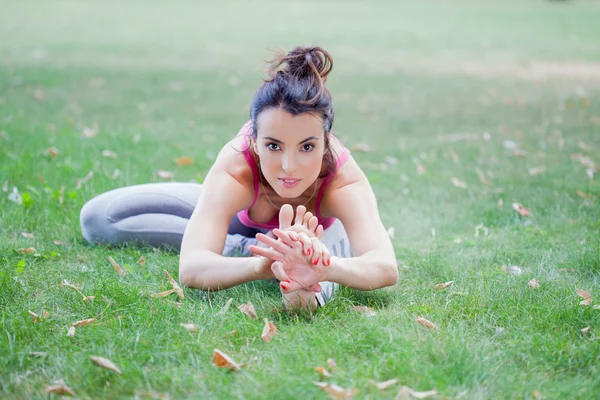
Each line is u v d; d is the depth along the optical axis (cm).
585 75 1080
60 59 1131
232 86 966
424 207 503
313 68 296
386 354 277
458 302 336
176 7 2136
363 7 2236
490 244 432
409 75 1087
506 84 1013
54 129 686
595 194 519
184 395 255
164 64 1127
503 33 1600
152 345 285
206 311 318
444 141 698
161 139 663
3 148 597
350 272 312
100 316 314
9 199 473
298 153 298
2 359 276
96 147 615
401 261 402
